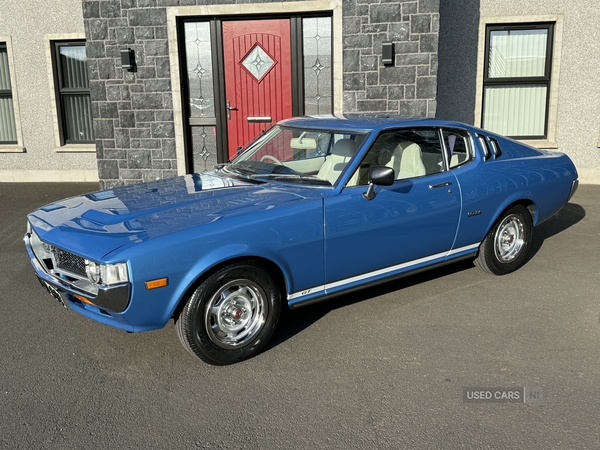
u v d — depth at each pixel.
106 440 3.22
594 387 3.68
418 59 8.45
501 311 4.82
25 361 4.12
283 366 4.00
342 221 4.33
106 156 9.30
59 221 4.19
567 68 9.52
